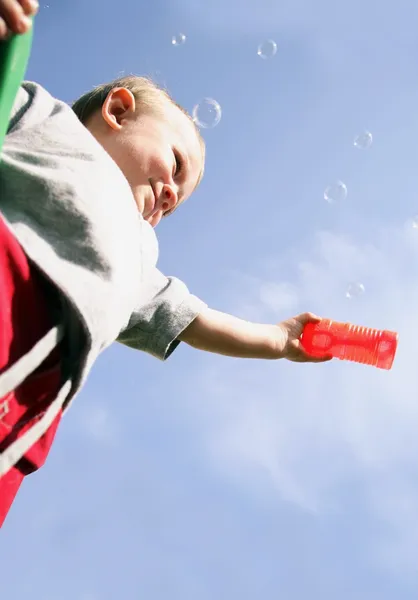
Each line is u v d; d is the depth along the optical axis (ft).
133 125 4.27
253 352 4.29
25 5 1.93
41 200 2.58
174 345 4.03
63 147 2.84
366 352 4.28
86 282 2.51
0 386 2.09
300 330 4.56
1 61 1.90
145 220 4.01
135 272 2.93
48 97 3.13
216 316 4.19
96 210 2.69
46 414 2.33
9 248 2.28
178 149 4.39
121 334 3.85
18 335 2.32
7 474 2.41
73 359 2.54
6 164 2.59
